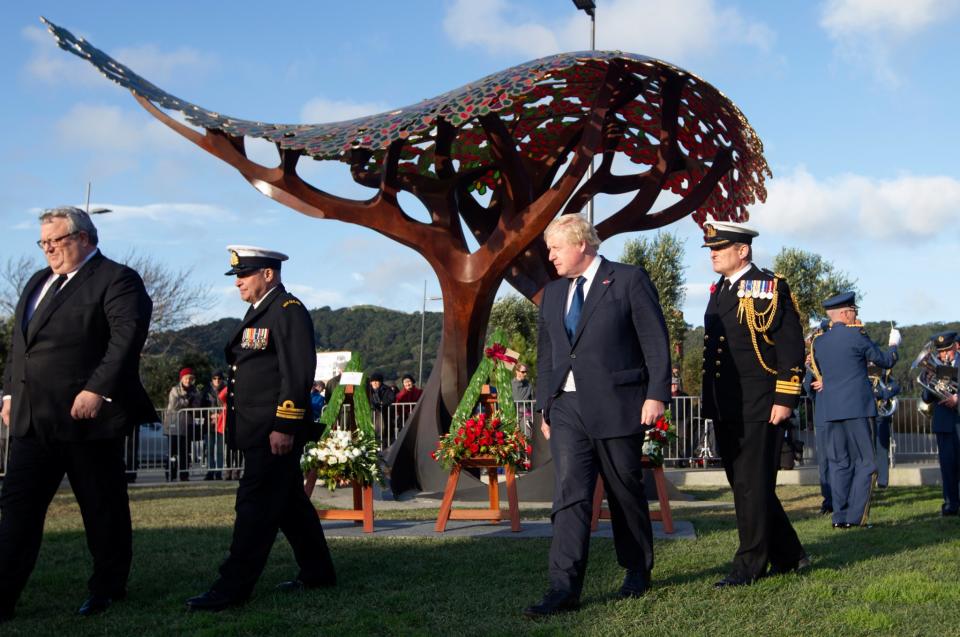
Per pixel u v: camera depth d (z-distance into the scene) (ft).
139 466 52.49
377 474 25.70
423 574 18.69
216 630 14.24
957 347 30.53
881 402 39.83
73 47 34.76
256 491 16.42
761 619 14.40
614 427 15.78
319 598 16.57
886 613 14.62
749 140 36.45
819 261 101.91
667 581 17.49
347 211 36.40
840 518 26.73
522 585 17.47
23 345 15.99
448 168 36.96
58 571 19.70
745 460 17.54
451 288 37.11
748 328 17.57
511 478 25.39
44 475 15.85
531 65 32.30
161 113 37.55
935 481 43.47
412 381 57.06
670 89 36.29
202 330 150.00
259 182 36.50
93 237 16.48
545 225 35.27
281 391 16.49
